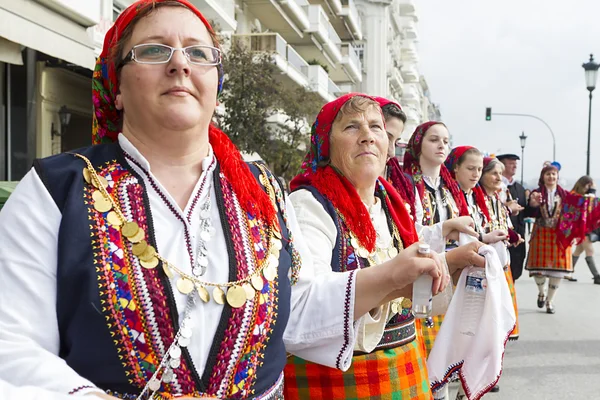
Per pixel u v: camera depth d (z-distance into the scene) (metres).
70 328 1.33
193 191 1.54
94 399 1.17
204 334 1.41
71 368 1.28
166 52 1.49
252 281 1.50
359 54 46.03
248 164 1.80
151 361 1.35
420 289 1.86
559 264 8.26
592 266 11.44
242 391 1.47
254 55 15.82
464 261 2.56
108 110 1.70
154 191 1.50
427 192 4.31
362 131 2.38
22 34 6.48
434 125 4.35
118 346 1.33
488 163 5.95
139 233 1.40
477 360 2.52
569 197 8.30
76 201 1.39
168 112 1.47
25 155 9.91
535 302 9.30
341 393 2.24
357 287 1.86
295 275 1.80
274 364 1.58
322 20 29.00
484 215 5.63
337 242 2.28
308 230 2.23
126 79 1.52
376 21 45.91
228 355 1.43
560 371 5.58
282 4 23.72
